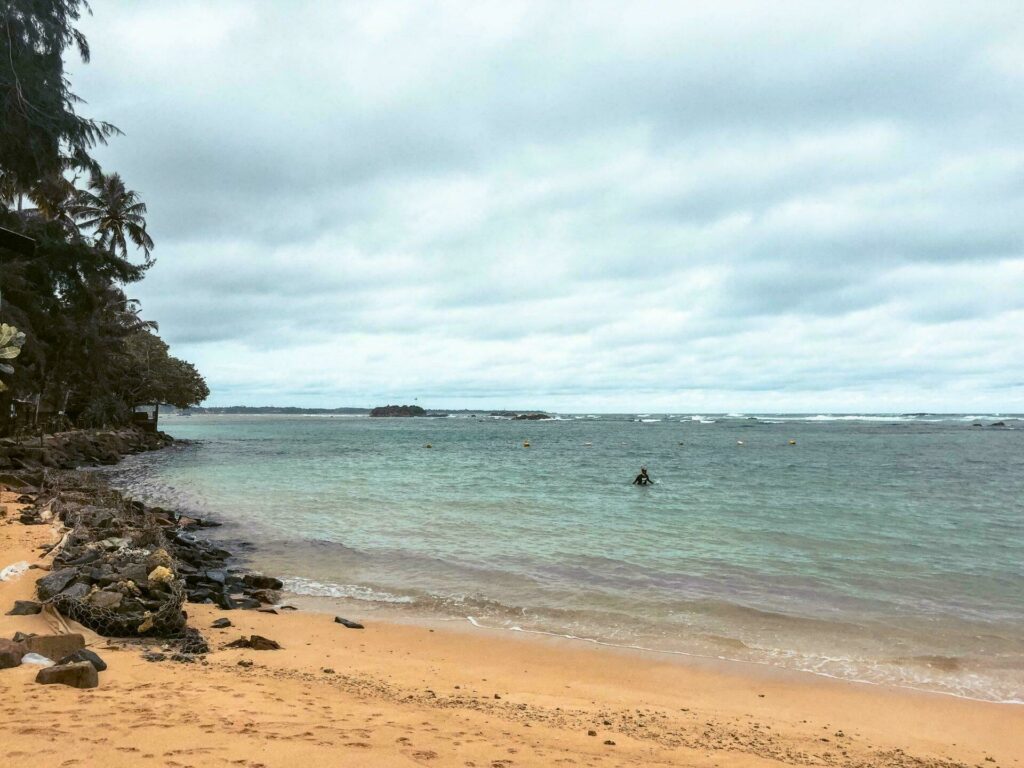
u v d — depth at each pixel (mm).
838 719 7031
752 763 5199
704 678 8266
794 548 16938
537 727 5660
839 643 9602
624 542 17656
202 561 14492
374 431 137000
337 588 12805
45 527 14102
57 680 5074
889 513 24219
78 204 47438
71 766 3299
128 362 61625
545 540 17922
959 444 83688
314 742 4180
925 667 8688
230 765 3549
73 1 24734
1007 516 23484
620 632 10117
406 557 15586
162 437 75125
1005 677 8352
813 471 44469
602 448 75062
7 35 22797
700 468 46844
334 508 24484
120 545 11820
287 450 67750
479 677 7902
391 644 9281
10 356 8023
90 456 45375
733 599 11891
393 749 4223
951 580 13461
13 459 30047
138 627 7980
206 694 5289
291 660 7828
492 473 41500
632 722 6309
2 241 8766
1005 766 5879
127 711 4484
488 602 11766
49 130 25156
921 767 5656
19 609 7672
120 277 39094
